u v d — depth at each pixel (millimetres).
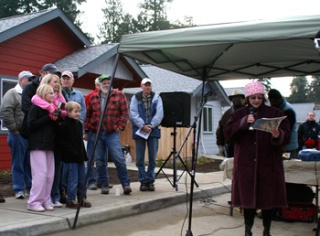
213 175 10133
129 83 13773
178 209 6316
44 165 5051
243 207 3924
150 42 4707
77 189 5492
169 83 17781
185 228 5109
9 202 5625
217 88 17828
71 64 11016
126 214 5660
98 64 11375
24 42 10602
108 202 5902
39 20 10688
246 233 4117
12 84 10234
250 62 6133
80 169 5457
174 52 5508
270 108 4094
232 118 4191
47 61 11336
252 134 4008
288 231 5090
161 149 13430
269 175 3926
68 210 5230
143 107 6914
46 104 4938
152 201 6156
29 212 5008
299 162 5297
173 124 7109
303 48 5352
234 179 4094
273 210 4145
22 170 5914
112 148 6480
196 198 7211
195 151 5148
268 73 6816
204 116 18453
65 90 6035
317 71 6652
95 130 6586
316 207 5547
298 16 3982
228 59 5941
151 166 7035
